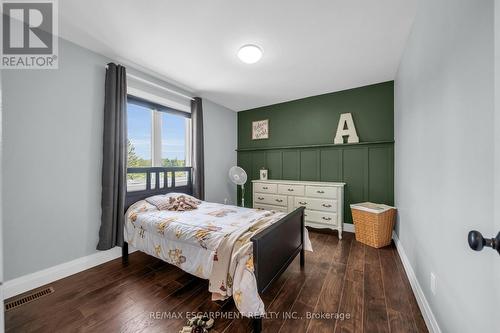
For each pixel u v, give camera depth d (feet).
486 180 2.76
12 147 5.87
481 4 2.85
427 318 4.69
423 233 5.28
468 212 3.18
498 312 2.24
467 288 3.19
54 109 6.67
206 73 9.48
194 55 7.95
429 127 4.84
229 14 5.81
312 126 12.67
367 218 9.29
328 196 10.59
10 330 4.68
